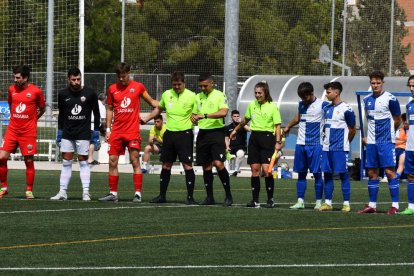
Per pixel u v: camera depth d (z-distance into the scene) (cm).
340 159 3538
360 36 9656
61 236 2719
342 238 2725
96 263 2261
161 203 3778
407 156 3462
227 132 5972
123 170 6194
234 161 6266
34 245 2541
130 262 2280
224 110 3694
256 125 3681
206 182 3759
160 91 9925
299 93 3597
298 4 9850
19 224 2983
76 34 8200
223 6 10338
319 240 2680
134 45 10375
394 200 3481
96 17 12912
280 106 6569
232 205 3753
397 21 9988
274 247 2538
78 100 3841
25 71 3903
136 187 3825
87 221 3080
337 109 3541
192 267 2217
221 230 2884
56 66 8325
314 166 3594
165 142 3778
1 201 3759
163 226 2964
